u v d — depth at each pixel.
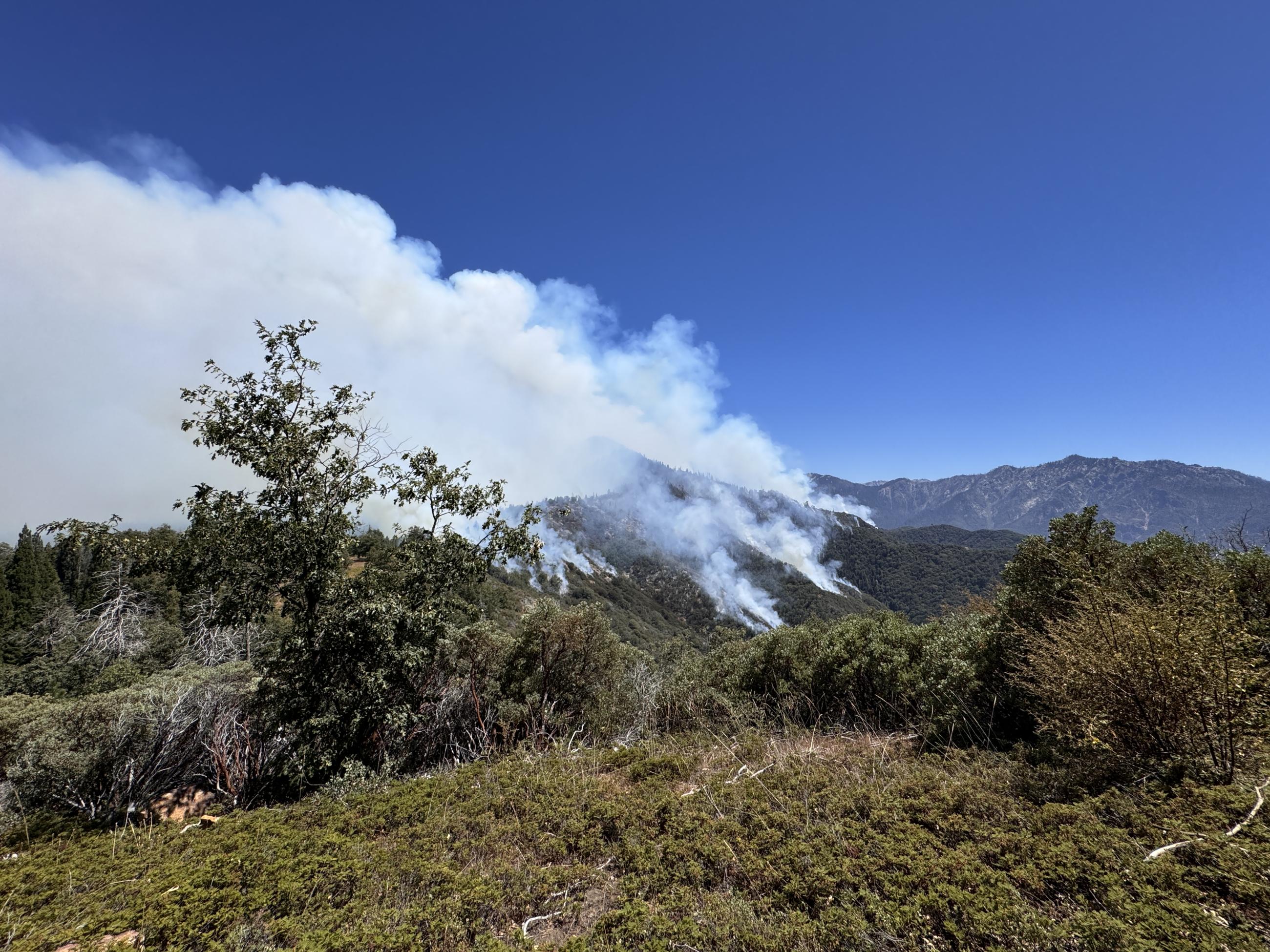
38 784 6.43
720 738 6.95
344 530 7.78
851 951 2.80
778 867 3.66
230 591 7.36
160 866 4.47
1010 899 2.95
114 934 3.54
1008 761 4.88
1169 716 3.92
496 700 8.19
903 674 6.70
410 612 7.55
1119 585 5.38
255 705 7.48
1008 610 6.13
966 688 6.05
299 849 4.46
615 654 9.14
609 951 2.97
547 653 8.50
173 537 7.84
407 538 8.52
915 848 3.64
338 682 7.29
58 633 23.31
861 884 3.31
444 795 5.59
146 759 6.81
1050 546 6.35
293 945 3.20
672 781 5.61
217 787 6.75
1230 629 3.96
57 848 5.52
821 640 8.26
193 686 7.90
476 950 3.01
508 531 8.60
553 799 5.21
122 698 7.45
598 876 3.90
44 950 3.39
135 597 20.31
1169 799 3.72
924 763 5.22
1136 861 3.07
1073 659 4.32
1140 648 3.98
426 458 8.46
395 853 4.32
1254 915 2.65
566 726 8.03
